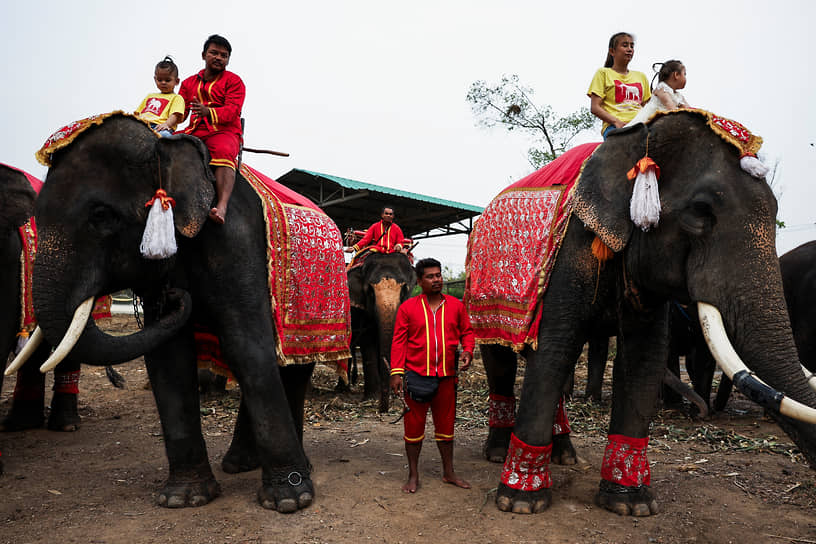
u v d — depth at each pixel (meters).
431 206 16.20
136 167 3.21
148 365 3.56
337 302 4.38
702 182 2.86
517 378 8.84
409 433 3.81
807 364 5.84
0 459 4.17
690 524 3.24
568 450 4.53
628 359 3.56
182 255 3.43
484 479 4.08
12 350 4.45
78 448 4.87
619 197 3.14
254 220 3.67
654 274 3.08
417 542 2.99
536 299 3.52
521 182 4.37
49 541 2.94
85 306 3.08
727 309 2.71
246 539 2.99
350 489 3.80
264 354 3.46
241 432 4.31
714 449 4.90
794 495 3.71
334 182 14.30
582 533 3.12
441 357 3.78
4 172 4.24
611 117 4.00
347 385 8.01
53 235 3.10
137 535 3.02
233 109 3.68
